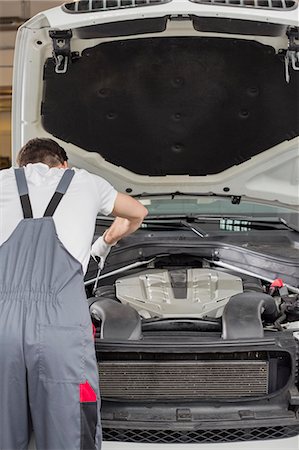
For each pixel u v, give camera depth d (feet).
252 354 7.37
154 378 7.38
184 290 8.80
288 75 8.96
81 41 8.82
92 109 9.68
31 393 6.63
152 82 9.41
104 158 10.28
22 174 7.41
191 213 11.16
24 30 8.50
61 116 9.68
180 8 8.25
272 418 7.16
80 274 6.79
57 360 6.45
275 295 8.89
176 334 8.01
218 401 7.37
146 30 8.61
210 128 9.95
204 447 7.01
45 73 9.13
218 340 7.23
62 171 7.59
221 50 9.05
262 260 9.12
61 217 7.08
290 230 10.85
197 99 9.62
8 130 22.12
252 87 9.44
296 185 10.39
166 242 9.34
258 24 8.42
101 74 9.29
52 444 6.63
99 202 7.58
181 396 7.39
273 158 10.14
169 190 10.66
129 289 8.88
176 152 10.25
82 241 7.07
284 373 7.45
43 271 6.70
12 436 6.76
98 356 7.42
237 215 11.10
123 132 9.99
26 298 6.59
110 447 7.07
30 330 6.46
